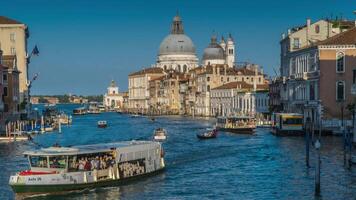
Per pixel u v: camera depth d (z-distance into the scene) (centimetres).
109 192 4112
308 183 4228
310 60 8531
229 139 8012
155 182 4462
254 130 9219
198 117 17600
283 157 5594
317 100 8138
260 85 15700
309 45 8938
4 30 11900
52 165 4072
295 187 4112
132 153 4525
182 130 10731
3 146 7306
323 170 4650
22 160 5731
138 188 4247
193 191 4106
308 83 8544
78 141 8262
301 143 6906
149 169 4712
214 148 6706
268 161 5400
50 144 7650
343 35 8181
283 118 7962
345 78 8031
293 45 9931
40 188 3950
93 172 4200
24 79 11994
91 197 3953
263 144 6994
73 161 4150
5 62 10638
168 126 12556
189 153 6206
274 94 11394
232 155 5966
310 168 4866
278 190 4041
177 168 5134
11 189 4184
